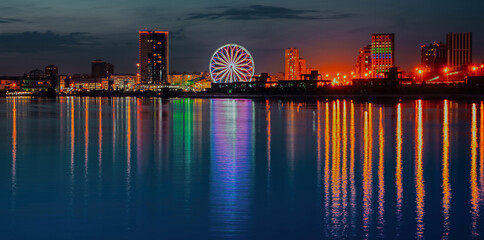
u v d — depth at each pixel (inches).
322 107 4756.4
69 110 4704.7
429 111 3791.8
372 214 788.0
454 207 822.5
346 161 1311.5
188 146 1673.2
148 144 1737.2
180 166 1240.8
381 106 4808.1
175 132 2217.0
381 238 682.8
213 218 776.9
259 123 2746.1
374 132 2145.7
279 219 768.3
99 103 7362.2
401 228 720.3
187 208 832.9
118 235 705.0
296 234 703.1
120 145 1706.4
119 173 1143.0
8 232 716.0
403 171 1151.6
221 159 1358.3
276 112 3949.3
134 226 741.9
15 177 1095.6
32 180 1061.1
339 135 2027.6
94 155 1449.3
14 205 850.8
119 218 778.2
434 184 1002.1
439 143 1721.2
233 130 2306.8
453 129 2267.5
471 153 1460.4
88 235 705.0
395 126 2456.9
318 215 784.9
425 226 729.0
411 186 982.4
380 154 1444.4
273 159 1354.6
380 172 1140.5
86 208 833.5
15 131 2292.1
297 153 1477.6
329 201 866.8
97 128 2458.2
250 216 785.6
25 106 5979.3
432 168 1193.4
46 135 2090.3
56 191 954.7
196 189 969.5
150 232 716.7
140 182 1037.8
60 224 750.5
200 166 1239.5
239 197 902.4
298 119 3043.8
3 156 1432.1
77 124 2748.5
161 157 1402.6
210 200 882.8
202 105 5989.2
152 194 929.5
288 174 1121.4
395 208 819.4
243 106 5442.9
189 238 692.7
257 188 975.0
